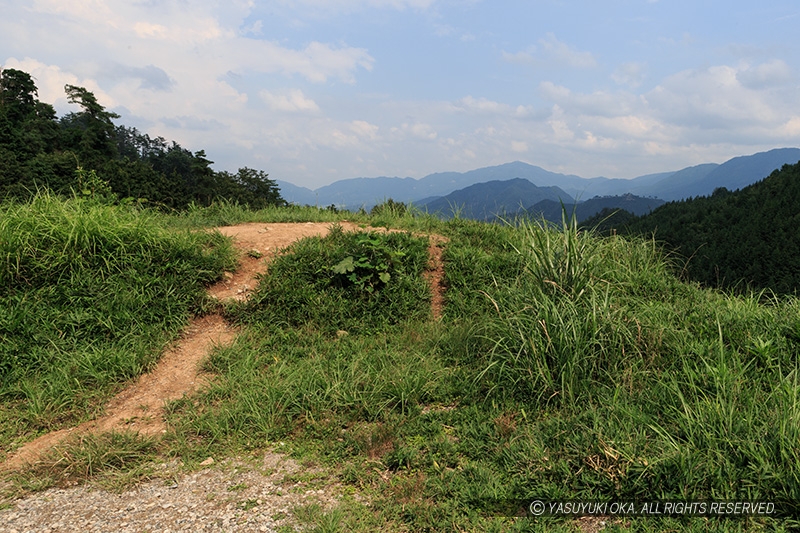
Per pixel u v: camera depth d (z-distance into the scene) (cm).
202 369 483
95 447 343
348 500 287
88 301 527
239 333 550
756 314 500
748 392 347
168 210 896
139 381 463
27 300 511
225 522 268
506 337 449
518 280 599
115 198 777
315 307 584
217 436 363
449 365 486
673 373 392
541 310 438
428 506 270
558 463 292
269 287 602
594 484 275
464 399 408
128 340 506
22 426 385
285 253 680
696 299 589
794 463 265
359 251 643
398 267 645
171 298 562
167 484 310
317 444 354
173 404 415
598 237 698
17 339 473
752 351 408
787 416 299
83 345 489
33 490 304
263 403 400
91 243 576
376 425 369
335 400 402
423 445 344
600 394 383
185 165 9562
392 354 499
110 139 7119
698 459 278
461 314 612
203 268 617
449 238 801
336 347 526
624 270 657
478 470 301
